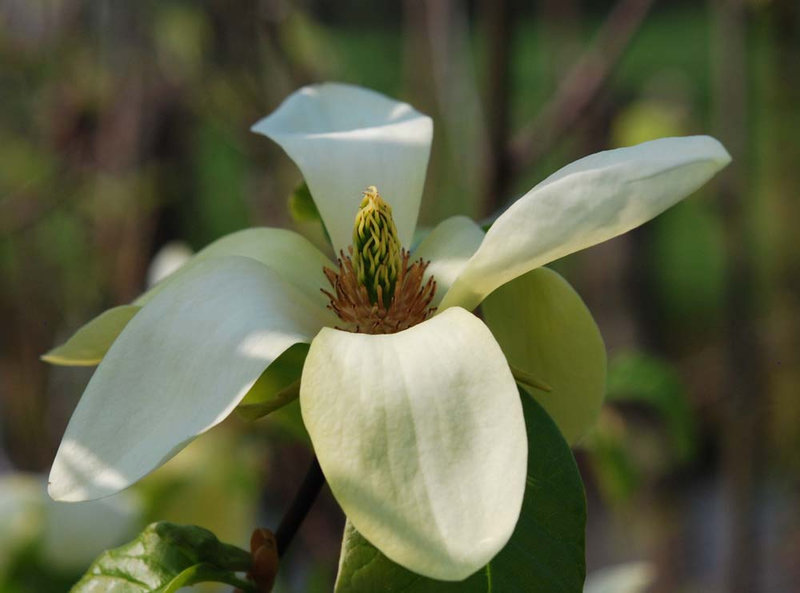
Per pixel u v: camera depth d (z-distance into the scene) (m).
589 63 0.88
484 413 0.48
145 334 0.51
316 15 1.14
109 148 1.23
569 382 0.56
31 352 1.39
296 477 0.92
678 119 1.16
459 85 0.99
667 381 0.76
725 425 1.11
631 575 0.83
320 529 0.92
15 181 1.35
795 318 1.34
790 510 1.48
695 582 1.44
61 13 1.24
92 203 1.29
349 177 0.58
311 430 0.49
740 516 1.08
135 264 1.22
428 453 0.48
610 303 1.37
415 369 0.49
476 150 0.96
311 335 0.53
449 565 0.46
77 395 1.41
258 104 1.03
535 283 0.55
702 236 2.44
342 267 0.57
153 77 1.20
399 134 0.59
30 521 0.72
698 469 1.82
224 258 0.53
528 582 0.51
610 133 1.16
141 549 0.54
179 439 0.49
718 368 1.31
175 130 1.21
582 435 0.57
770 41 1.11
